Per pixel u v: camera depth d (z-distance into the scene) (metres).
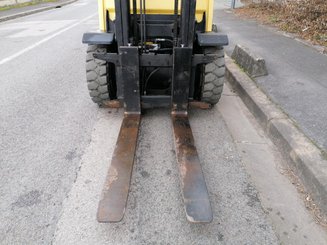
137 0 3.26
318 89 4.08
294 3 9.01
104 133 3.42
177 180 2.65
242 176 2.70
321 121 3.27
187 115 3.49
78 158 2.97
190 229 2.16
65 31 10.16
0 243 2.05
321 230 2.17
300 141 2.90
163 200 2.42
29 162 2.91
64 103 4.22
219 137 3.32
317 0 8.04
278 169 2.82
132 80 3.30
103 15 3.42
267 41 6.71
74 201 2.42
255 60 4.57
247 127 3.58
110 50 3.65
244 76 4.66
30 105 4.16
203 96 3.76
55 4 21.31
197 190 2.32
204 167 2.82
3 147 3.16
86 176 2.71
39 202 2.41
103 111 3.96
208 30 3.53
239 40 6.87
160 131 3.45
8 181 2.65
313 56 5.51
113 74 3.82
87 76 3.60
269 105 3.67
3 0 18.38
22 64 6.14
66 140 3.29
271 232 2.13
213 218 2.24
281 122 3.26
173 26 3.35
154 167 2.83
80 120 3.73
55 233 2.13
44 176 2.71
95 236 2.11
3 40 8.61
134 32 3.31
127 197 2.28
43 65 6.06
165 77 3.95
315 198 2.41
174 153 3.04
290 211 2.33
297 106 3.62
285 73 4.66
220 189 2.54
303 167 2.61
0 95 4.51
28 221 2.23
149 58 3.25
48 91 4.66
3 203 2.40
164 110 3.94
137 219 2.24
